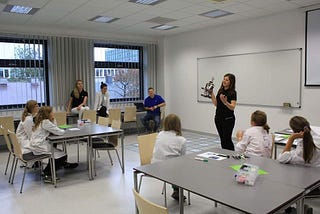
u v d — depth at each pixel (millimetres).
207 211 2924
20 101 6535
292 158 2312
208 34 7133
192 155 2688
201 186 1879
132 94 8359
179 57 8070
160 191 3508
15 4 4828
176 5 5043
